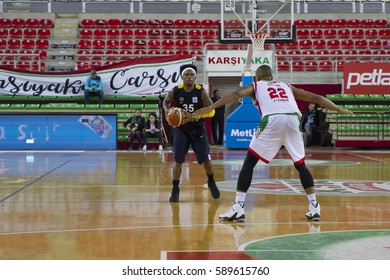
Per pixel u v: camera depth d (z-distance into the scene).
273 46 28.16
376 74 26.53
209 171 9.47
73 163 16.52
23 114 23.09
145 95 26.19
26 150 22.81
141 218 7.65
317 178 12.80
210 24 36.34
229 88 30.25
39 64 27.86
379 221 7.44
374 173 13.95
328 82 30.59
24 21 35.97
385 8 38.59
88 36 35.31
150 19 37.09
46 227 6.98
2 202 9.11
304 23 36.00
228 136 23.50
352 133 25.00
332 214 8.01
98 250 5.72
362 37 35.44
